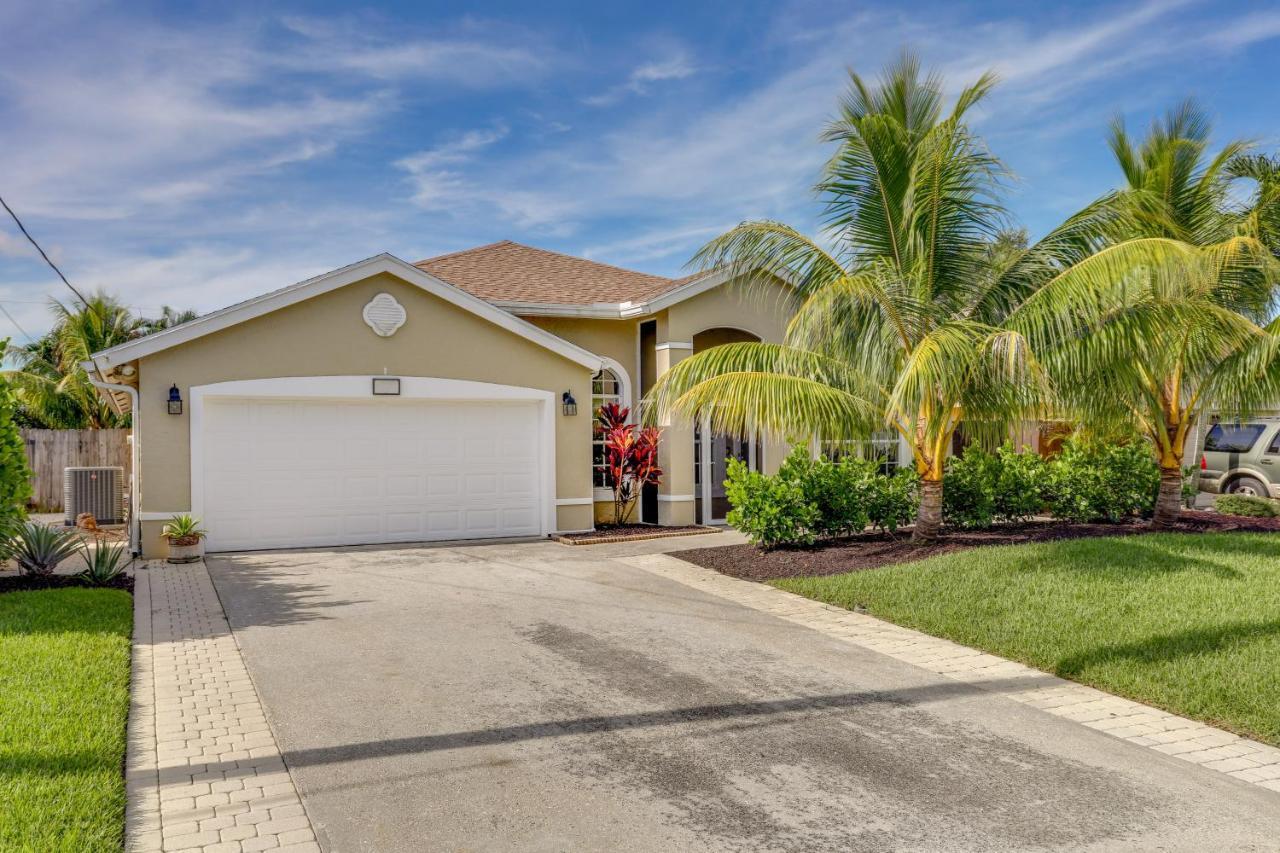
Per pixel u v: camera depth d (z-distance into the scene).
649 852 3.91
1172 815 4.29
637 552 12.65
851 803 4.41
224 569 10.99
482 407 13.85
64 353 26.03
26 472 10.22
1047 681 6.52
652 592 9.78
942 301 10.77
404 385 13.09
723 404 10.51
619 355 16.42
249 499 12.42
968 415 10.79
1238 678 6.09
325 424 12.87
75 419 26.27
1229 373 11.55
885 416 10.64
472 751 5.09
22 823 3.89
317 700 6.02
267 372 12.32
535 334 13.91
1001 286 10.82
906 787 4.61
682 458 15.62
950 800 4.45
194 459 11.95
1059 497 13.64
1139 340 9.81
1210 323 10.58
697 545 13.33
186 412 11.92
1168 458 12.52
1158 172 12.35
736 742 5.25
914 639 7.76
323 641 7.58
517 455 14.09
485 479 13.88
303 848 3.94
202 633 7.84
